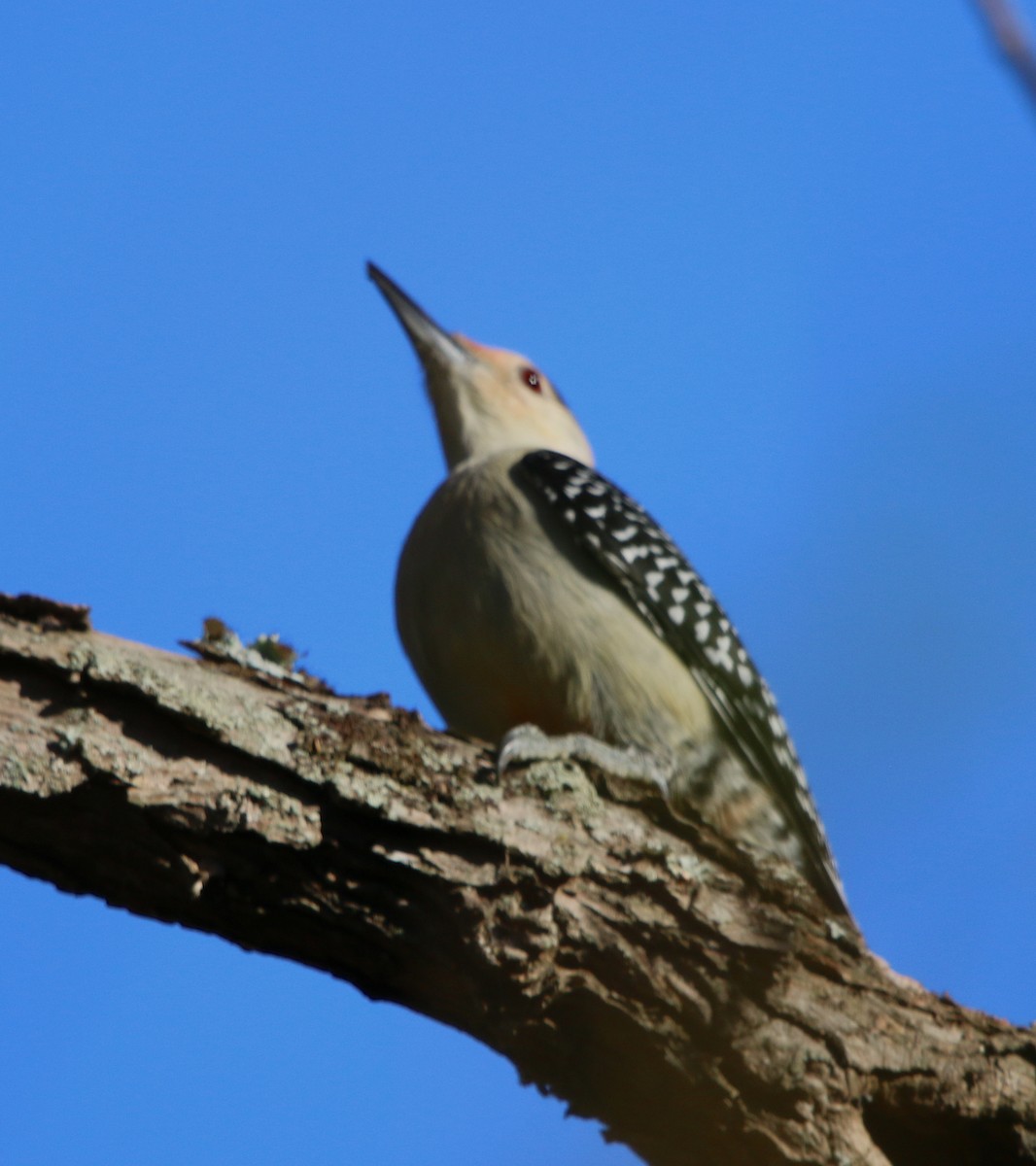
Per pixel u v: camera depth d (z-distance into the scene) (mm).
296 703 8625
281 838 8336
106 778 8008
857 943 9711
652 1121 9578
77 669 8047
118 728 8133
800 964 9453
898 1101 9734
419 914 8742
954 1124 9875
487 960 8734
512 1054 9422
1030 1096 9781
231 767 8336
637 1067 9312
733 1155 9523
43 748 7957
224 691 8461
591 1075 9438
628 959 9008
